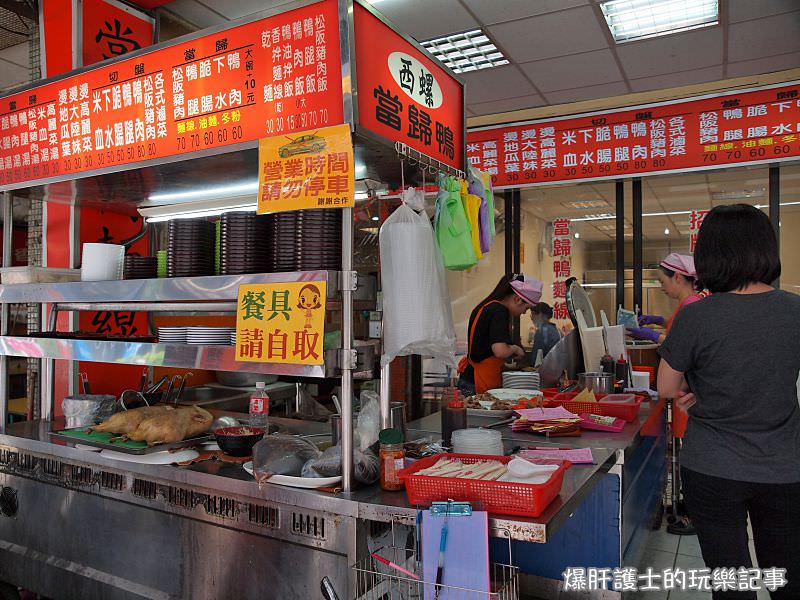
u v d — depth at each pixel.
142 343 2.19
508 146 5.65
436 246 1.90
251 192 2.70
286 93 1.95
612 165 5.28
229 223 2.04
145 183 2.56
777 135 4.71
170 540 2.07
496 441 1.87
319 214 1.87
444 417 2.17
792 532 1.62
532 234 5.80
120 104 2.36
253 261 2.04
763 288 1.69
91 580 2.26
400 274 1.80
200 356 2.00
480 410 2.74
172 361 2.07
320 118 1.88
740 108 4.82
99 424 2.50
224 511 1.94
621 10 3.96
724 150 4.88
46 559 2.42
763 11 3.89
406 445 2.05
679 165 5.04
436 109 2.19
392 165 2.08
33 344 2.54
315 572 1.74
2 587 2.76
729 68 4.77
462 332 6.04
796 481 1.58
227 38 2.08
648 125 5.14
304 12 1.91
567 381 3.32
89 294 2.33
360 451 1.83
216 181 2.50
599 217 5.57
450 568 1.37
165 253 2.43
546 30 4.18
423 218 1.87
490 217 2.36
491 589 1.42
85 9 3.38
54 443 2.37
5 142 2.75
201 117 2.15
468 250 2.02
